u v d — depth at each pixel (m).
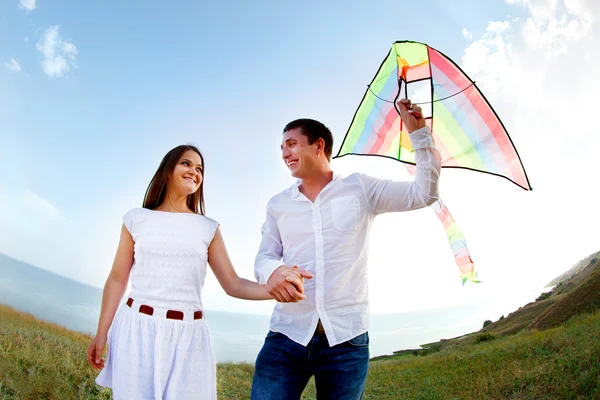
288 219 1.81
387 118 2.02
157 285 1.68
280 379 1.69
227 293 1.85
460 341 6.08
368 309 1.77
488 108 1.71
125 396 1.55
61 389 3.50
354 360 1.67
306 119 1.89
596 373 3.71
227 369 5.38
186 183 1.91
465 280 2.11
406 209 1.74
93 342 1.70
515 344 4.91
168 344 1.63
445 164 1.95
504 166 1.81
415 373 5.07
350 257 1.73
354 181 1.81
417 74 1.80
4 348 3.82
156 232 1.75
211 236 1.84
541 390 3.90
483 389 4.26
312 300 1.70
